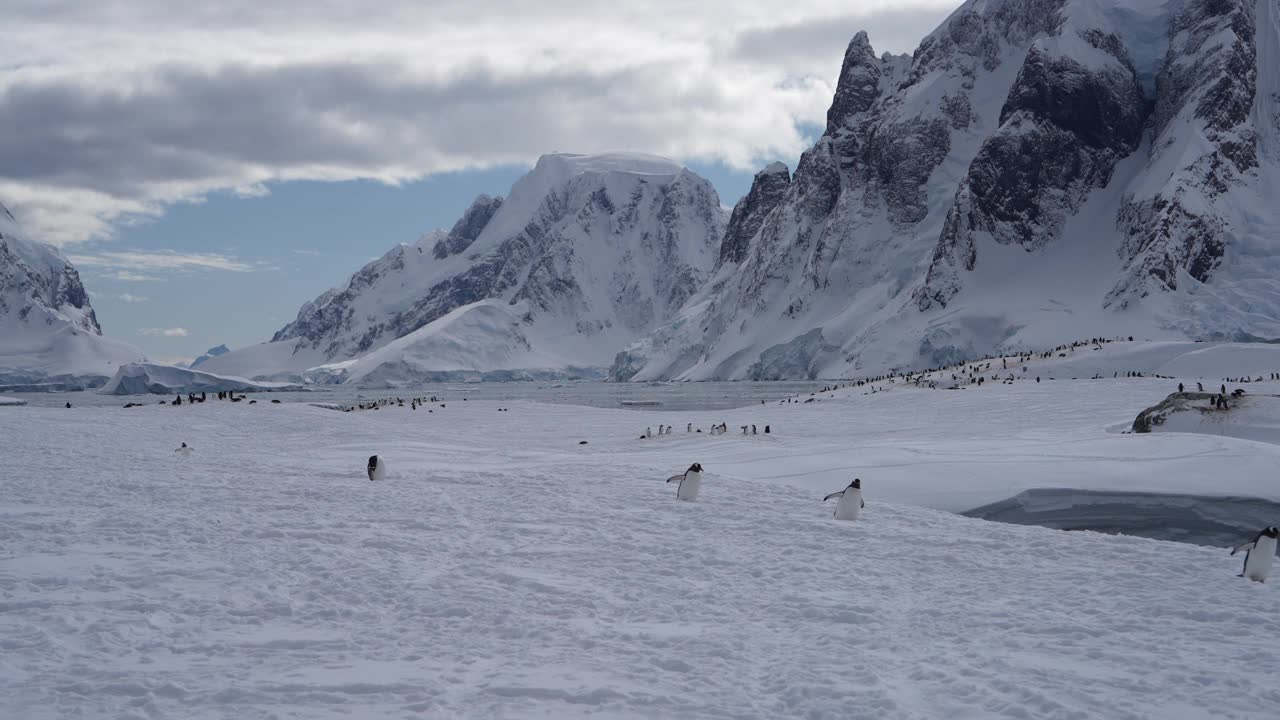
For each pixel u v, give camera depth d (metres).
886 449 31.59
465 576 13.21
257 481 24.53
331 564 13.73
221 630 10.32
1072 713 7.80
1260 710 7.96
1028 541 16.62
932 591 12.74
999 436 39.56
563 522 18.25
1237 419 33.62
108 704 7.86
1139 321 148.50
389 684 8.48
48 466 28.25
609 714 7.86
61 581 12.33
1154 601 12.10
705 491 22.91
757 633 10.50
